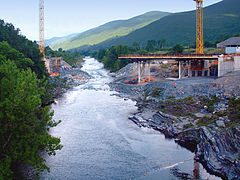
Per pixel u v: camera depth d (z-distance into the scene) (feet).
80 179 145.38
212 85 277.85
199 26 471.62
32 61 316.19
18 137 130.52
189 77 401.90
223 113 208.74
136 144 189.88
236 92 243.19
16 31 412.16
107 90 405.39
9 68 145.28
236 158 148.46
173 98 281.74
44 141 136.46
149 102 297.33
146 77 442.09
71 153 176.45
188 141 188.96
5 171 118.42
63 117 256.52
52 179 145.38
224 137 165.37
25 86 136.26
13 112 126.11
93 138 201.77
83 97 353.92
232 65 335.06
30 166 158.30
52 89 368.68
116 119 248.11
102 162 164.04
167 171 152.46
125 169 155.53
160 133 209.56
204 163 159.63
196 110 237.45
